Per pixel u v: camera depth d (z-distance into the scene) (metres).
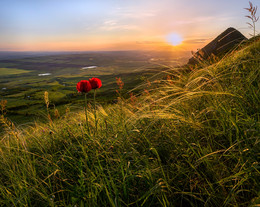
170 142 1.88
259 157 1.24
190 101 2.68
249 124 1.51
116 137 2.19
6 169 2.14
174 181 1.47
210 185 1.22
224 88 2.50
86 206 1.36
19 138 2.62
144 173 1.52
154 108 3.04
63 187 1.78
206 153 1.52
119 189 1.51
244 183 1.19
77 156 2.33
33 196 1.69
